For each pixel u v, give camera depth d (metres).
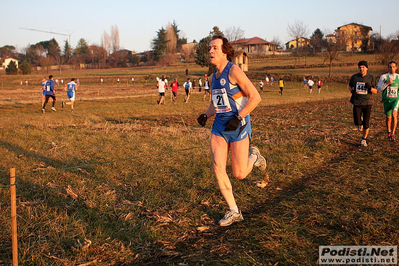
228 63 3.73
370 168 5.96
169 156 7.08
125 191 5.13
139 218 4.16
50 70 111.88
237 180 5.54
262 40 108.50
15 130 10.30
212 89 3.88
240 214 4.04
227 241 3.57
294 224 3.82
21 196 4.83
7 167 6.26
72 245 3.51
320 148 7.63
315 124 11.34
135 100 25.00
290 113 15.45
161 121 13.56
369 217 3.84
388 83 8.09
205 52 74.06
